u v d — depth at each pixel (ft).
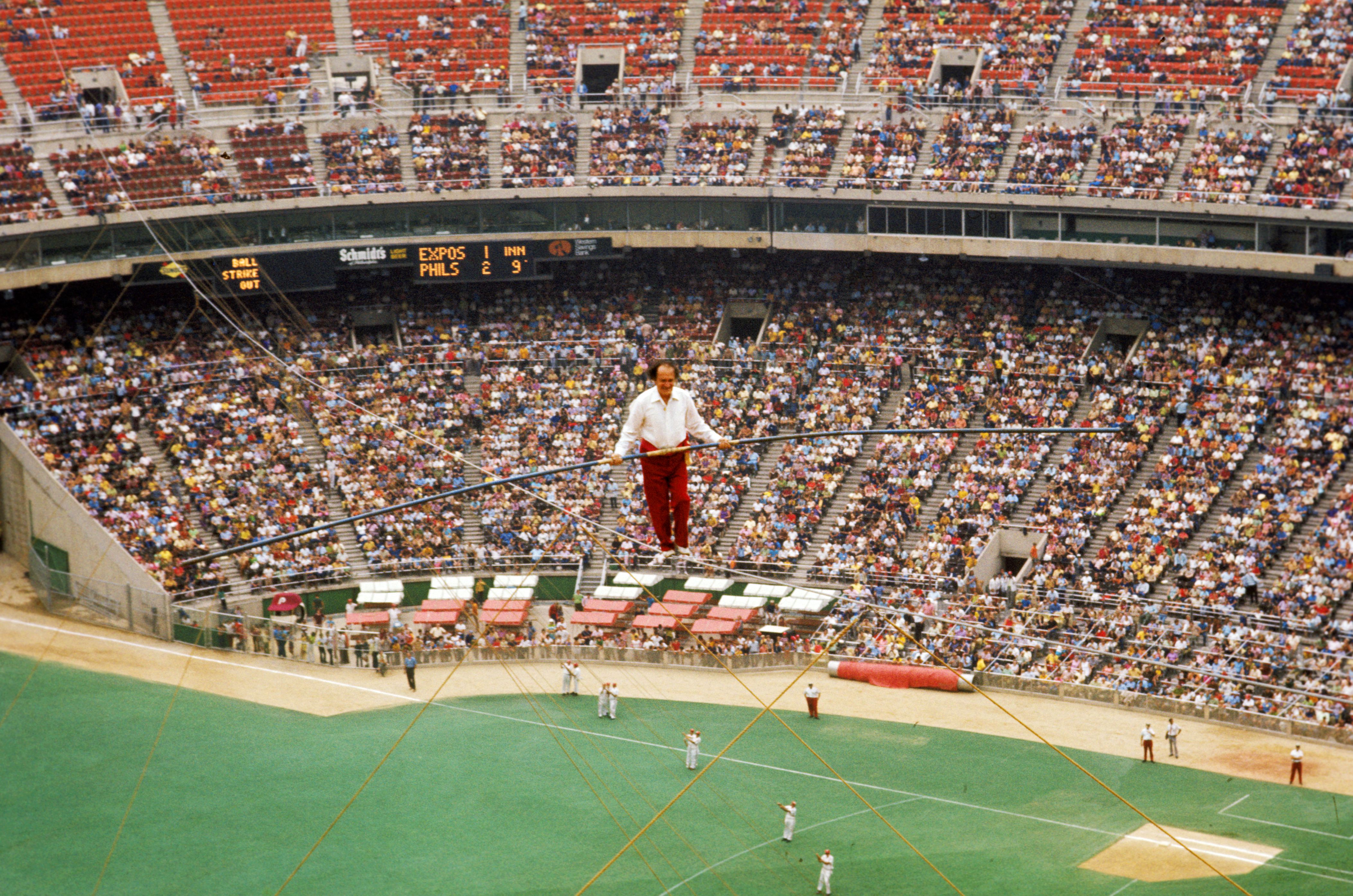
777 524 233.55
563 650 217.15
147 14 272.51
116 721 184.34
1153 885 146.20
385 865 152.35
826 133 260.42
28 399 231.91
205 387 244.83
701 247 258.78
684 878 149.79
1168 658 198.49
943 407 246.47
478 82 274.77
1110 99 252.01
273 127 257.55
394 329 268.62
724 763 181.37
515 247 257.96
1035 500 227.81
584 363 264.72
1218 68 250.57
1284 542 206.28
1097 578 212.23
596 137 264.52
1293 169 229.45
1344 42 247.29
